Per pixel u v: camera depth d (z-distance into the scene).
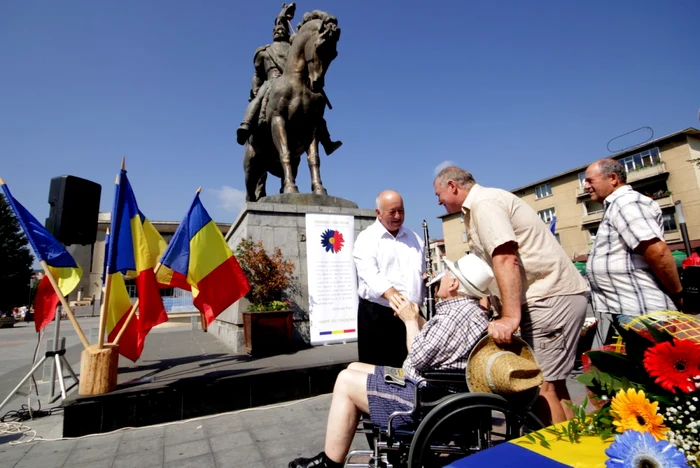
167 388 3.73
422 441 1.85
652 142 26.02
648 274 2.52
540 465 1.17
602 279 2.71
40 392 5.04
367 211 6.93
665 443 1.11
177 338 8.32
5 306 35.47
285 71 7.34
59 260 4.18
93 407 3.46
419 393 1.99
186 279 4.69
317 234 6.33
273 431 3.41
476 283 2.11
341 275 6.33
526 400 1.92
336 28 6.68
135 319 4.62
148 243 4.78
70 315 3.80
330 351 5.40
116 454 3.02
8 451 3.10
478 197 2.44
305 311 6.07
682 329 1.80
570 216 30.59
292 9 8.84
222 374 4.16
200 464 2.84
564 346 2.35
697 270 3.67
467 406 1.81
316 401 4.18
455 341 2.08
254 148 8.91
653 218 2.44
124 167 4.29
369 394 2.08
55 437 3.39
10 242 35.34
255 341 5.18
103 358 3.67
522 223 2.40
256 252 5.73
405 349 3.34
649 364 1.30
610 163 2.78
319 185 7.29
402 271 3.40
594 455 1.22
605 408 1.39
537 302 2.37
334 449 2.11
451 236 39.34
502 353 1.90
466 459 1.23
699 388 1.21
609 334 2.66
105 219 30.88
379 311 3.31
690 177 24.41
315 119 7.50
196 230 4.68
